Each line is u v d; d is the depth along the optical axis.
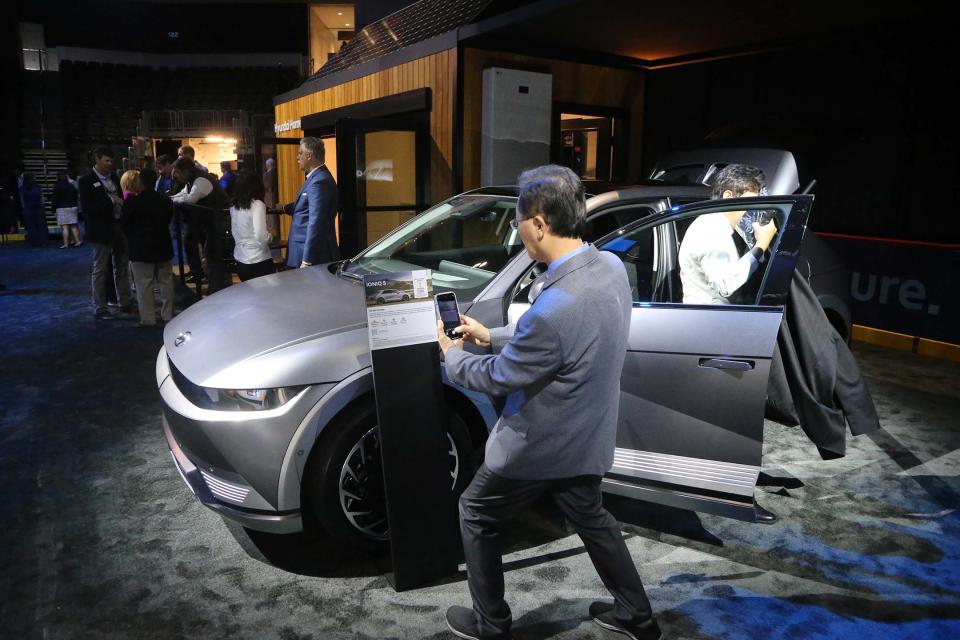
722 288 2.95
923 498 3.39
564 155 8.67
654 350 2.74
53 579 2.70
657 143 7.96
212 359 2.77
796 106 6.77
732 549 2.95
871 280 6.19
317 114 9.76
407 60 7.37
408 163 7.55
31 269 10.61
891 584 2.71
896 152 6.18
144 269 6.67
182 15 24.67
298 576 2.75
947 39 5.74
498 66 6.76
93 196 6.86
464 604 2.58
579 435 1.98
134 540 2.99
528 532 3.07
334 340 2.72
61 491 3.42
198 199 7.78
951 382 5.14
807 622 2.48
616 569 2.18
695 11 5.58
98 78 24.03
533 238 1.96
